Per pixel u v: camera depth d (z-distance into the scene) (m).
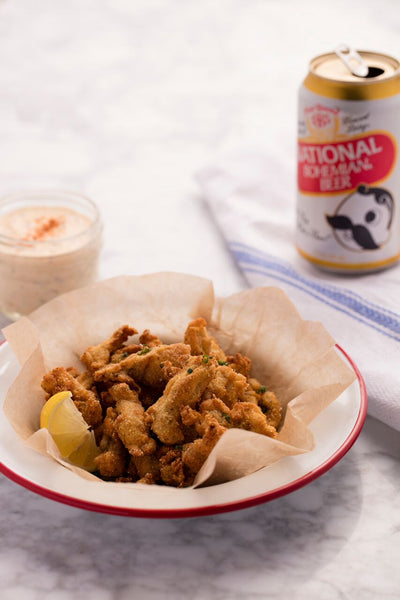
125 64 1.14
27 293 0.79
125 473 0.66
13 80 1.11
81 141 1.01
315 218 0.80
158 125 1.04
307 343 0.69
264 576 0.61
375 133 0.77
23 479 0.62
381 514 0.64
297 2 1.27
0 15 1.24
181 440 0.65
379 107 0.76
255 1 1.28
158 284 0.73
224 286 0.83
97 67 1.14
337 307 0.78
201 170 0.93
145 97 1.08
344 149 0.77
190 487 0.61
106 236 0.88
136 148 1.00
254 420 0.65
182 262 0.85
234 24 1.23
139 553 0.62
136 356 0.69
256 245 0.85
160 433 0.65
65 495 0.61
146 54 1.17
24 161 0.98
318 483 0.66
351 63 0.78
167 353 0.68
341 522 0.64
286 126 1.02
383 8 1.24
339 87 0.76
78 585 0.61
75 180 0.95
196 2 1.28
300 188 0.81
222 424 0.65
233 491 0.61
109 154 0.99
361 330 0.76
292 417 0.64
